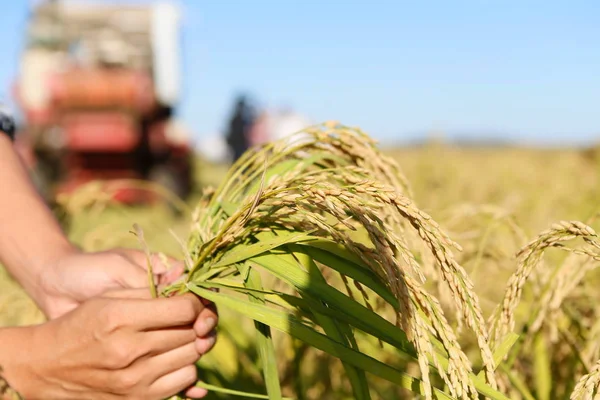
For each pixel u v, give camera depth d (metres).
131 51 13.17
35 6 13.00
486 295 2.09
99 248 2.44
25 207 1.90
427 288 1.71
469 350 1.99
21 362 1.39
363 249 1.23
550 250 2.21
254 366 2.10
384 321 1.27
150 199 11.02
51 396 1.42
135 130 11.41
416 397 1.54
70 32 13.02
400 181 1.56
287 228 1.39
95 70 12.11
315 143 1.60
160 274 1.67
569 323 1.90
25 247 1.83
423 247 1.43
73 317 1.39
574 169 5.49
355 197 1.19
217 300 1.32
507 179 5.82
